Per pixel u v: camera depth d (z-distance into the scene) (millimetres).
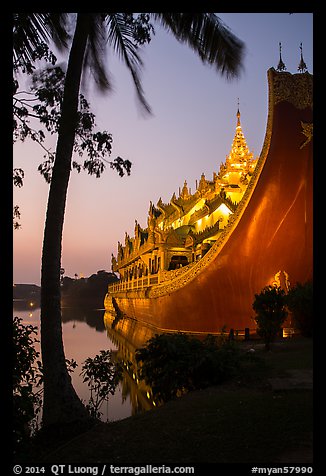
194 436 5617
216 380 8484
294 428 5484
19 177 9102
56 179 8375
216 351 8914
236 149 34250
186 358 8641
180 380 8531
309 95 18641
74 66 8648
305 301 14023
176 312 25406
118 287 59031
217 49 9852
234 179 33438
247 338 15547
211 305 23312
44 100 8977
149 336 30141
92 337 37562
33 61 9070
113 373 9594
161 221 44281
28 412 6996
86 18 8820
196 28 9648
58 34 10539
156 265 37562
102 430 6500
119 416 12898
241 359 9336
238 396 7258
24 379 8469
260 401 6750
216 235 30156
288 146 18938
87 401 14266
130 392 16156
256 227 20625
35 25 8992
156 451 5301
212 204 32438
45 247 8281
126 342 32906
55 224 8273
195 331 24203
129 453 5355
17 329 7820
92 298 129875
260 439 5281
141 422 6586
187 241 32156
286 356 10477
